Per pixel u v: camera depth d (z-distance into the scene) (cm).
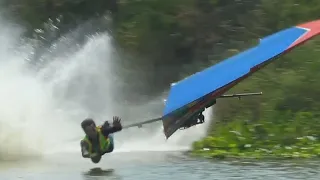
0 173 1277
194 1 3148
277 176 1196
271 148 1638
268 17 3120
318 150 1574
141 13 3078
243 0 3272
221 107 2269
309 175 1205
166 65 3161
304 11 3027
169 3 3095
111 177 1202
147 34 3061
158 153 1609
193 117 1244
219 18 3228
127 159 1484
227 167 1327
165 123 1230
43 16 3158
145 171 1279
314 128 1889
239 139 1709
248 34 3150
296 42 1214
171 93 1241
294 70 2455
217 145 1666
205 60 3192
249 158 1491
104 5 3200
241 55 1262
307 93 2255
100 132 1357
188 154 1581
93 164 1406
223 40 3216
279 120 2042
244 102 2281
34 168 1351
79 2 3170
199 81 1234
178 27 3120
